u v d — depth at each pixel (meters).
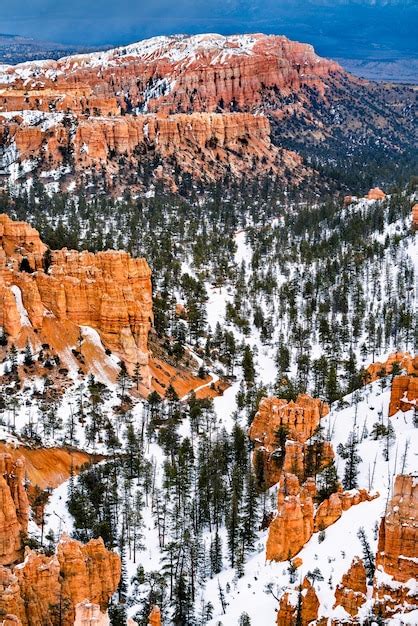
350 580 101.31
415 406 150.88
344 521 117.88
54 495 146.50
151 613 106.31
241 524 132.50
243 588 115.06
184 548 130.75
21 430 162.75
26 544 120.56
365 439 148.75
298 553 115.44
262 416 157.88
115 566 110.94
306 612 101.56
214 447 163.88
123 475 155.38
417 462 134.75
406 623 96.56
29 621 100.38
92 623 90.56
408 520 98.94
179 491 146.38
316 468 140.62
